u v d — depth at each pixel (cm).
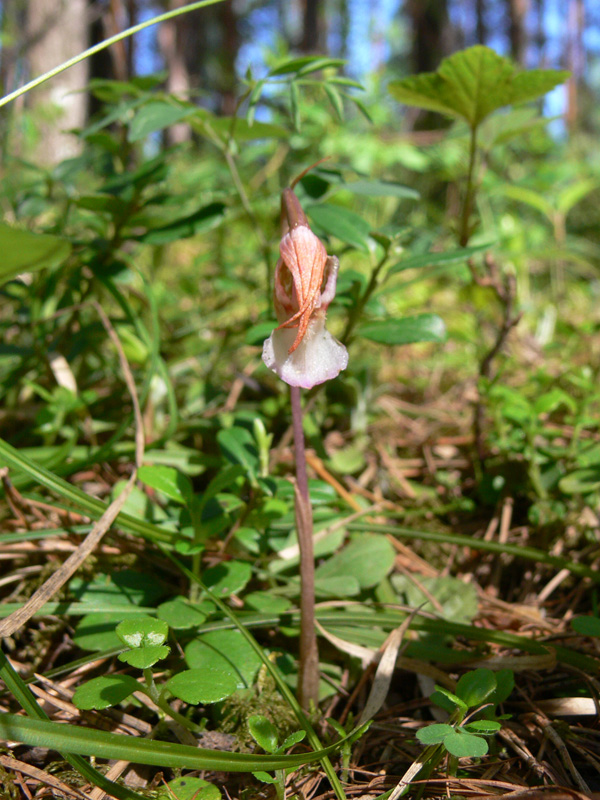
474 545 17
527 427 21
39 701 14
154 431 23
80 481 22
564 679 15
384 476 24
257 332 18
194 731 13
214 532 15
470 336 33
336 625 16
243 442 18
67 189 25
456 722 12
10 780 12
